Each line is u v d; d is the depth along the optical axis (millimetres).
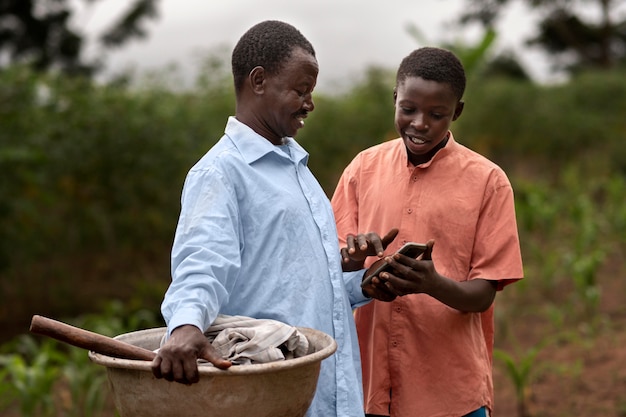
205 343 2107
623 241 9148
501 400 5469
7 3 16031
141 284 7828
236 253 2371
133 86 8883
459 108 2951
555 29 25938
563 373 5824
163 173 7852
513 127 14906
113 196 7770
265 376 2111
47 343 5684
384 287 2680
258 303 2457
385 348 2998
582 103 16531
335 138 10273
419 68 2797
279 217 2482
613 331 6691
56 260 8320
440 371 2955
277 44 2508
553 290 7879
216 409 2109
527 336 6746
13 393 5074
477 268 2924
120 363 2123
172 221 7992
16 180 6953
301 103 2533
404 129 2859
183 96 8773
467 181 2971
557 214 10273
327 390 2555
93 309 7629
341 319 2590
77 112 7453
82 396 5391
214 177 2434
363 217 3105
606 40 24125
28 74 7211
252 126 2561
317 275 2531
